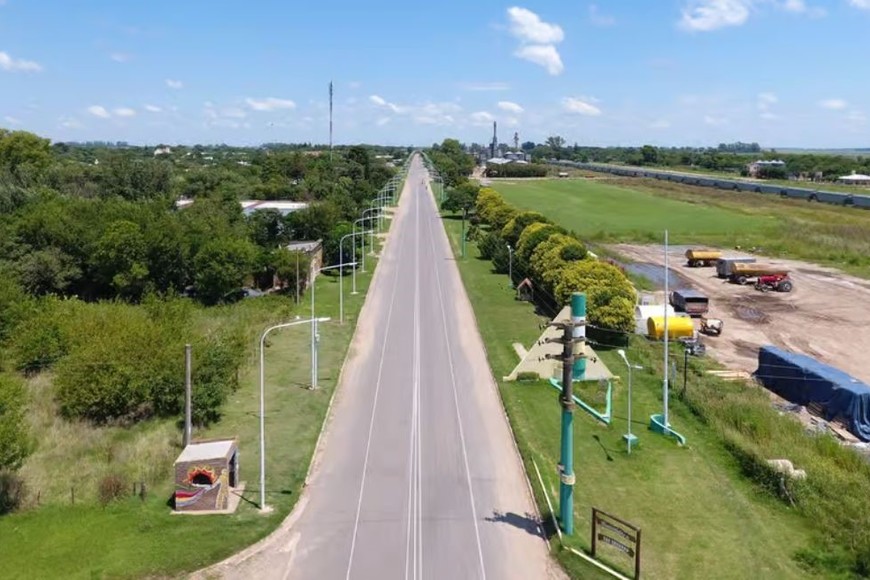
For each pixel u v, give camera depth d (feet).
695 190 604.90
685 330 180.14
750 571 85.10
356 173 572.10
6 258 233.96
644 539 92.17
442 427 128.77
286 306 214.28
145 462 112.37
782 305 226.79
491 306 219.00
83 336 155.53
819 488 103.81
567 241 218.38
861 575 83.97
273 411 134.21
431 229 385.91
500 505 101.91
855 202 469.98
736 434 123.24
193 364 131.54
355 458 116.37
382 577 85.05
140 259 233.14
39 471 109.91
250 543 91.56
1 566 85.97
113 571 85.10
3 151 408.67
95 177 389.39
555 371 147.64
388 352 173.68
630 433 121.49
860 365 168.96
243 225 304.09
